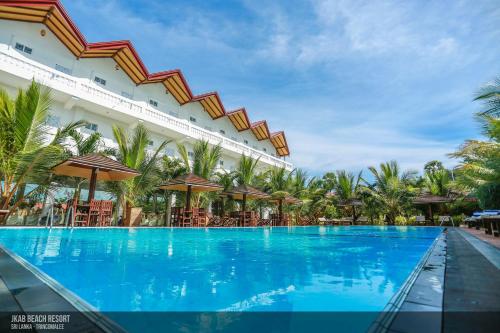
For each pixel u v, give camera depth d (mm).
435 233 10773
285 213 19359
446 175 22578
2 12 13625
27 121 9109
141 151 12969
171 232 9203
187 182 12156
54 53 15547
